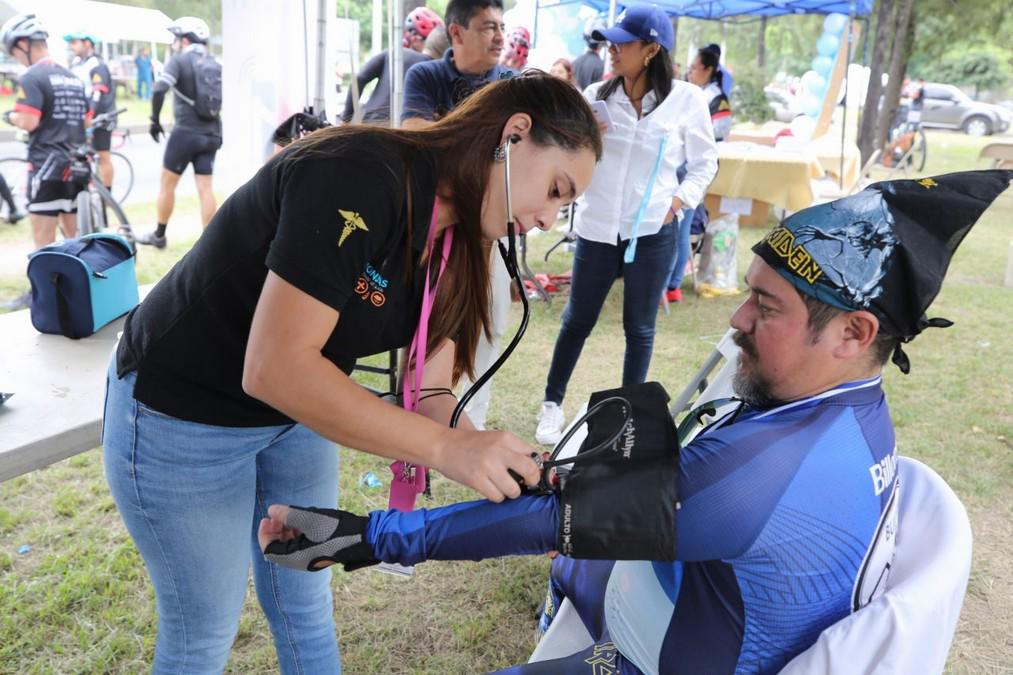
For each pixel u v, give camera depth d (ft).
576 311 10.49
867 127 44.65
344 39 13.52
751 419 3.52
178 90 19.16
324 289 3.34
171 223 23.25
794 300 3.31
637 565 3.94
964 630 7.85
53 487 9.52
